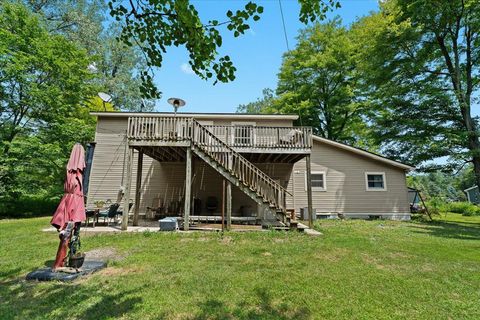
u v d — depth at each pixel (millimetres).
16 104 14844
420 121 15461
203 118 13727
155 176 13242
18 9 14492
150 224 10461
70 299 3480
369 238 7859
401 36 15656
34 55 14812
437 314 3258
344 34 22391
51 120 15906
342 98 22219
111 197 12781
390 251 6309
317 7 2811
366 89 20562
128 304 3354
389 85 17141
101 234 7926
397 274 4656
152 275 4422
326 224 11180
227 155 9391
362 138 23547
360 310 3318
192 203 12445
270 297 3623
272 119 13930
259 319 3035
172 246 6480
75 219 4660
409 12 15188
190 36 2385
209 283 4074
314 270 4797
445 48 15570
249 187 9156
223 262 5207
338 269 4871
